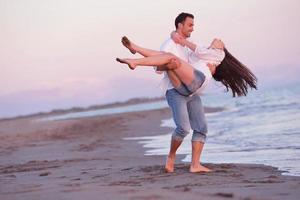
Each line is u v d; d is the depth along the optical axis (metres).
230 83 7.60
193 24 7.44
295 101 24.83
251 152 9.59
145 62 6.86
